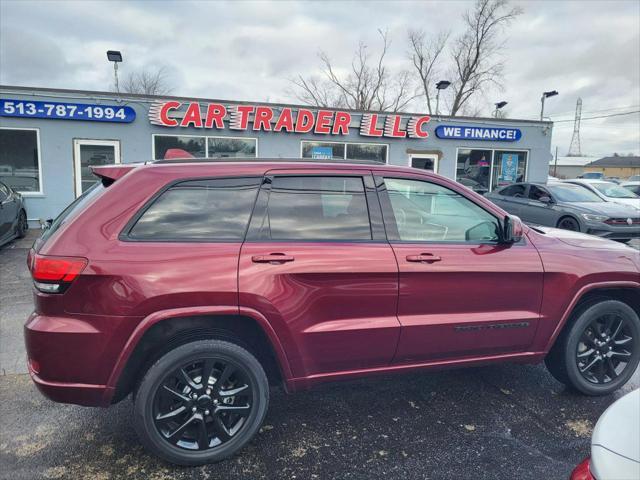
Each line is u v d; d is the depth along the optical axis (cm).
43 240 267
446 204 321
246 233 274
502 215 327
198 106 1205
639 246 1110
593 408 340
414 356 307
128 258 249
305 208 288
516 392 364
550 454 283
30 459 274
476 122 1484
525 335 328
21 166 1141
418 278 296
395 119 1382
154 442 260
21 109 1101
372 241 295
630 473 155
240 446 278
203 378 268
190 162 285
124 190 263
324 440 297
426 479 259
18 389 359
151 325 250
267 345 285
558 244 343
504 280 317
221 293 257
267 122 1270
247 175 282
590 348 355
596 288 342
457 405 343
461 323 308
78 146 1162
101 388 251
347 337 285
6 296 600
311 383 290
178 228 265
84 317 245
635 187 2136
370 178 305
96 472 264
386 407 340
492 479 259
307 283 275
